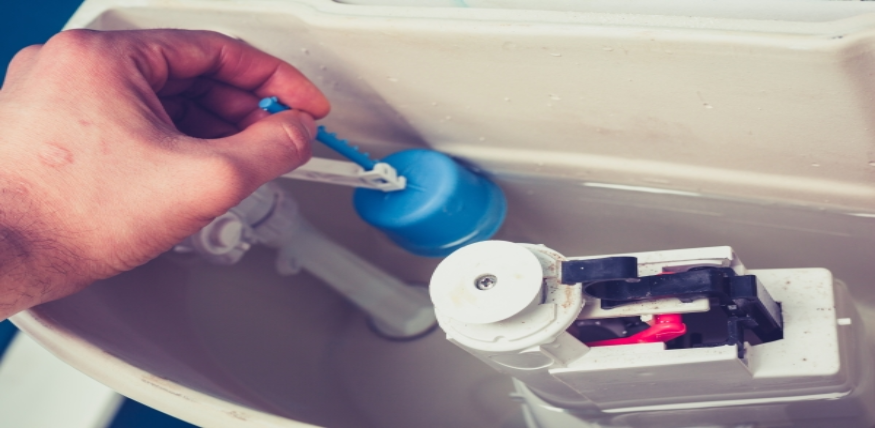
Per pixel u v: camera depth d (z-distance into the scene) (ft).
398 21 2.24
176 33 2.24
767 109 2.06
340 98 2.72
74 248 1.94
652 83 2.12
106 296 2.33
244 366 2.67
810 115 2.02
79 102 2.01
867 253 2.41
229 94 2.49
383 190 2.68
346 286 3.10
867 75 1.81
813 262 2.53
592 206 2.77
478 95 2.46
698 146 2.36
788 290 1.90
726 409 2.08
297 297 3.08
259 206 2.78
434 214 2.59
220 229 2.63
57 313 2.05
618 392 2.02
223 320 2.76
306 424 1.75
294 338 2.96
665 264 1.79
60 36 2.14
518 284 1.68
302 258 3.01
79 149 1.96
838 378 1.79
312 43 2.48
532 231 2.95
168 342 2.44
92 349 1.95
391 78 2.52
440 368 2.88
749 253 2.61
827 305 1.85
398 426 2.76
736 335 1.73
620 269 1.65
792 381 1.82
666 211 2.64
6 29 3.55
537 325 1.69
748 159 2.34
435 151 2.71
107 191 1.95
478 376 2.79
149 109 2.08
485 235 2.71
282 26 2.45
